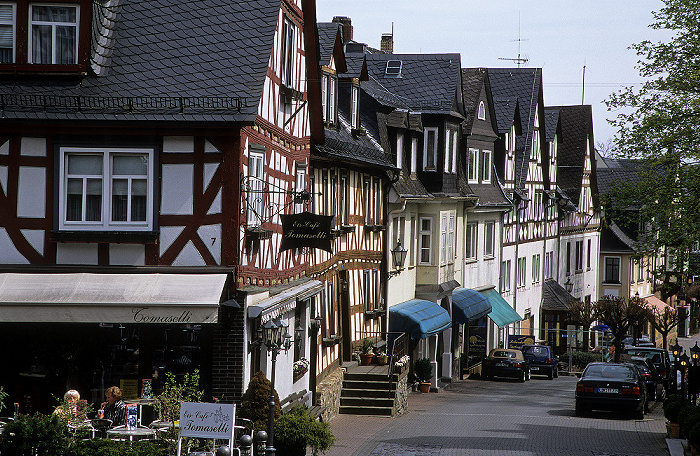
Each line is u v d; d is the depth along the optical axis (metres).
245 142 19.14
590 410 30.09
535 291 59.62
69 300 17.97
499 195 50.25
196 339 19.22
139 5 20.72
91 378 19.36
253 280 20.19
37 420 15.34
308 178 25.23
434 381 38.69
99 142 18.83
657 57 29.61
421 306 37.47
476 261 46.97
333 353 29.34
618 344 53.38
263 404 18.72
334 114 29.62
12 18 19.41
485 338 48.06
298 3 23.70
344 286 30.66
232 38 20.14
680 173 28.97
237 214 18.77
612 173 76.19
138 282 18.45
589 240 71.94
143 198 18.98
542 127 59.66
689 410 22.75
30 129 18.78
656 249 29.61
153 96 18.88
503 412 30.17
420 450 21.27
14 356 19.30
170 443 15.97
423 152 40.44
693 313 86.94
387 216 34.97
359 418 27.66
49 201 18.91
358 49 44.16
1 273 18.77
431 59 42.72
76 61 19.33
